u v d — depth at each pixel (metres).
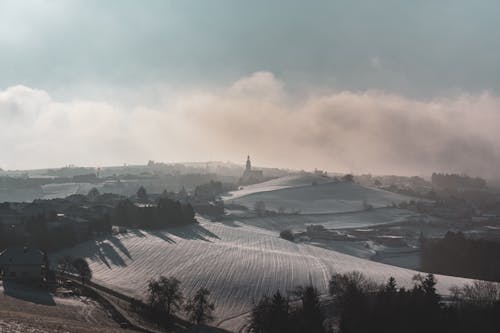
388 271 195.75
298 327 114.75
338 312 137.25
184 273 174.25
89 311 109.12
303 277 174.50
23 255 142.50
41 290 126.12
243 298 152.88
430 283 130.12
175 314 131.50
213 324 128.38
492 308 126.38
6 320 71.44
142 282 163.00
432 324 116.81
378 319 119.00
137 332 92.69
